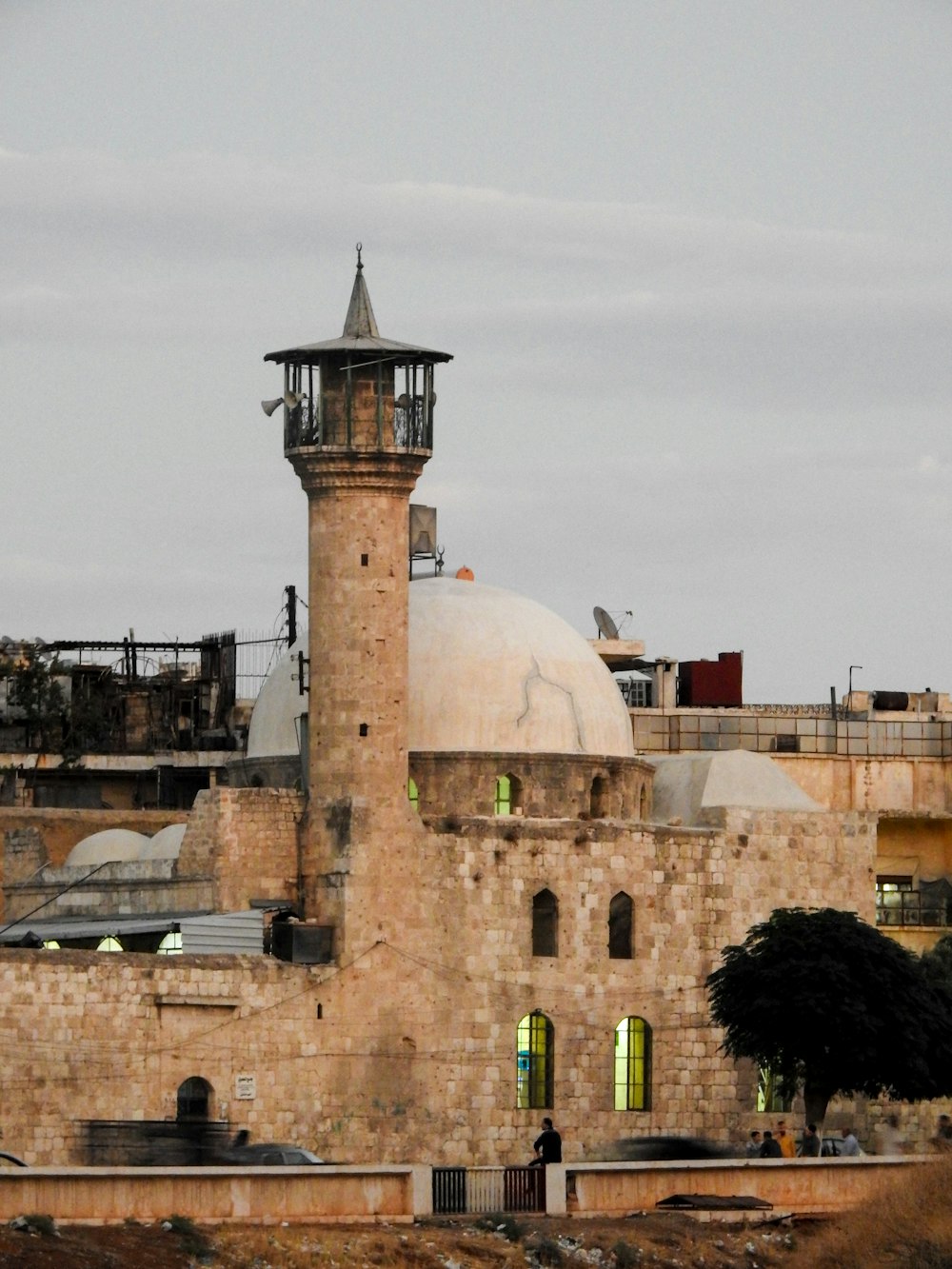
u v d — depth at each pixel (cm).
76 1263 14462
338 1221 16025
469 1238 15950
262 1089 19788
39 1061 18912
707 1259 16225
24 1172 15175
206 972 19650
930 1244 16175
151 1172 15525
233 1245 15188
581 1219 16738
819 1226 17025
